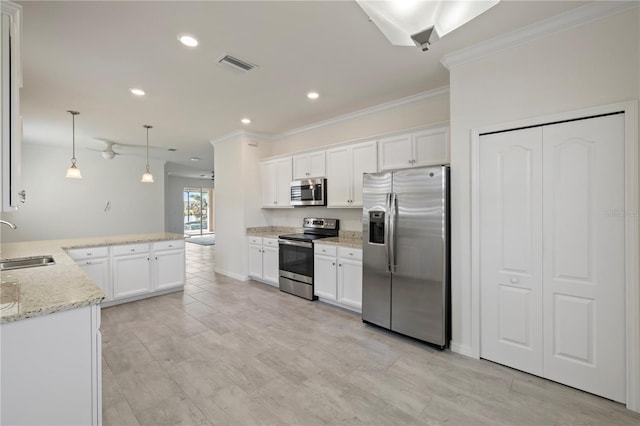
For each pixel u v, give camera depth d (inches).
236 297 166.1
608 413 72.8
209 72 112.8
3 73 52.0
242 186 201.6
